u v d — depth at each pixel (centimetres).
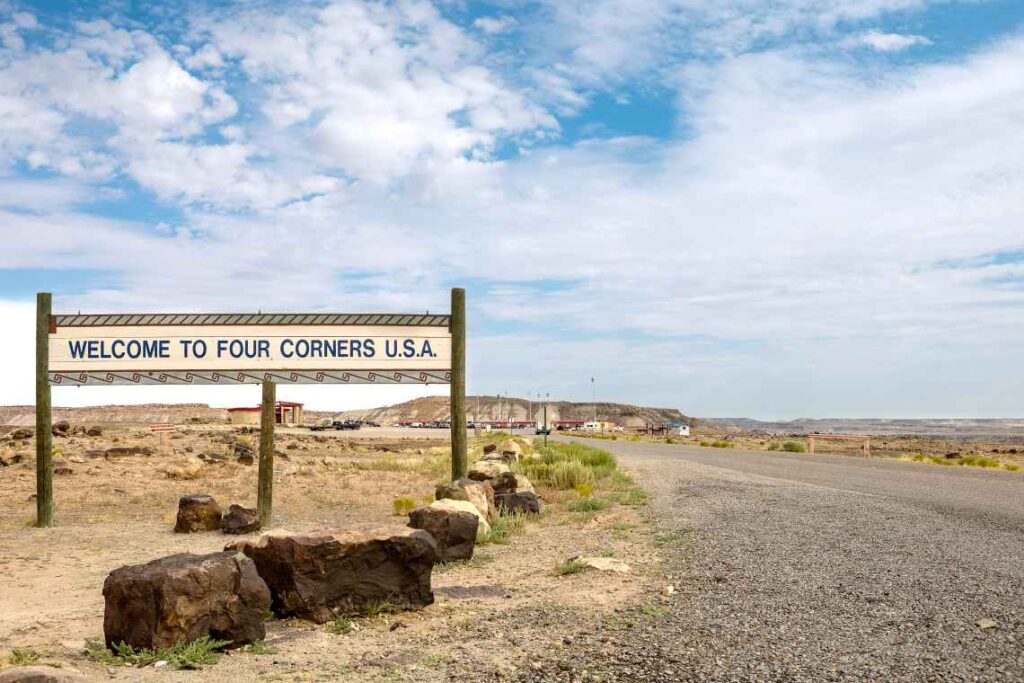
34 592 951
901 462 3459
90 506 1889
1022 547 1092
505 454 3016
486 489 1631
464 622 733
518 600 828
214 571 633
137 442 3766
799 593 821
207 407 14338
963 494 1881
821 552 1060
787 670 570
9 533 1469
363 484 2425
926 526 1298
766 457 3888
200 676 557
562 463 2366
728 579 898
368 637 682
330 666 591
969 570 929
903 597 797
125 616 620
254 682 547
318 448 4331
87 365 1666
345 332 1662
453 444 1659
